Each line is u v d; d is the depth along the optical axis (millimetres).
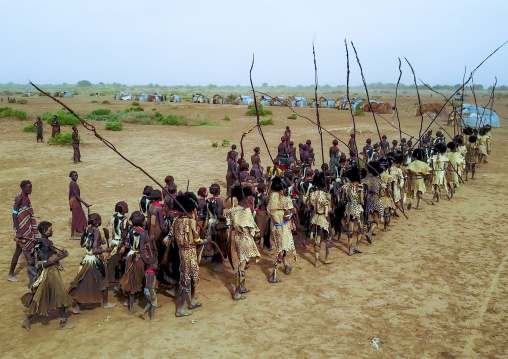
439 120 39875
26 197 8375
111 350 6070
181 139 27891
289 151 17234
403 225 11922
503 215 12695
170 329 6676
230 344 6230
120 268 7684
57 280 6582
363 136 29734
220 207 9078
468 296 7746
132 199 13859
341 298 7695
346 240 10914
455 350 6098
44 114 36656
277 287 8211
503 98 88188
